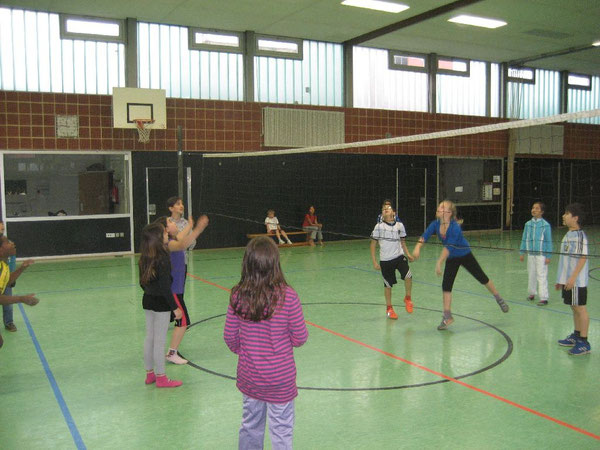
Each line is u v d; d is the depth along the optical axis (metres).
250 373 2.56
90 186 12.06
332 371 4.70
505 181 17.22
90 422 3.73
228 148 13.27
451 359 5.01
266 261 2.54
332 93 14.77
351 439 3.44
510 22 12.98
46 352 5.31
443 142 16.16
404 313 6.83
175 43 12.84
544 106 18.19
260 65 13.76
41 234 11.66
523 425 3.63
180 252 4.87
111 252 12.31
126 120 11.79
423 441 3.40
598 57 16.47
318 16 12.34
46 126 11.52
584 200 18.38
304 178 14.21
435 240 15.16
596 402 4.01
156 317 4.32
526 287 8.50
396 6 11.71
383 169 15.28
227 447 3.37
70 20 11.75
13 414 3.87
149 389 4.33
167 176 12.75
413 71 15.88
